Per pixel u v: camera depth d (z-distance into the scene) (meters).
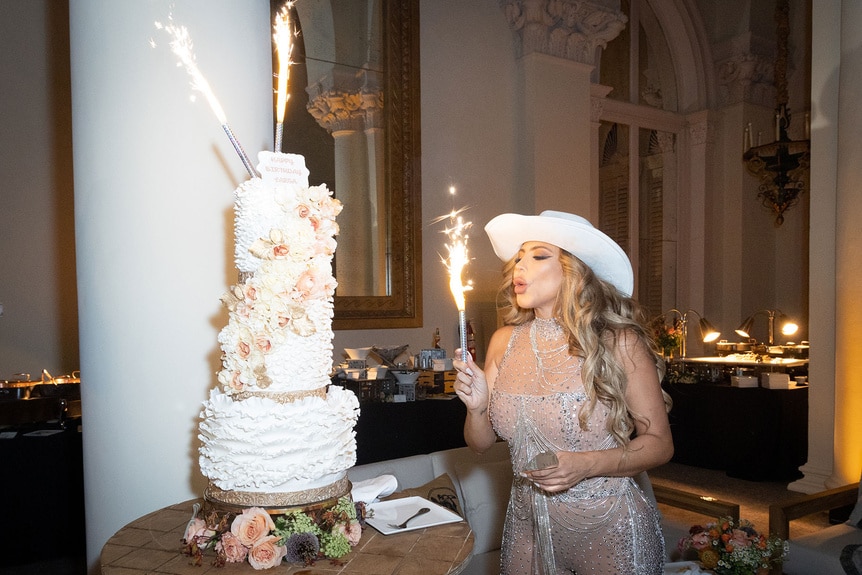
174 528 1.93
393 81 6.71
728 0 9.81
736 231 9.81
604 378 2.00
